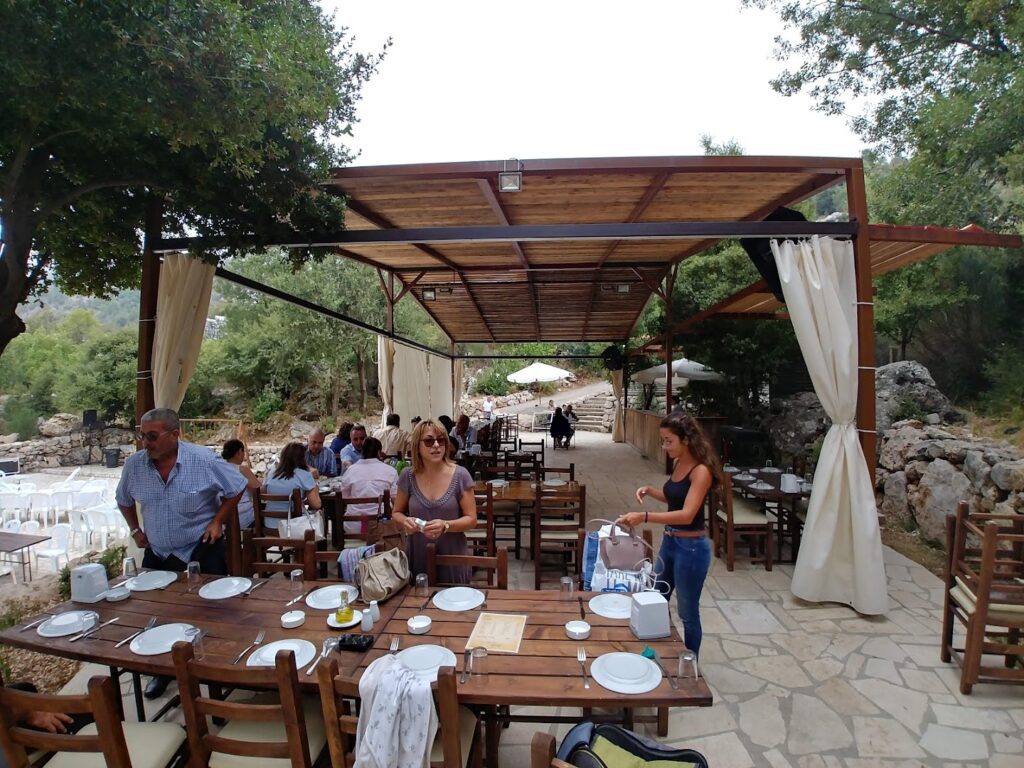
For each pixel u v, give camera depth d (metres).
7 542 6.38
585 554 3.50
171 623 2.57
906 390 8.11
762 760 2.71
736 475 6.56
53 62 2.44
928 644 3.82
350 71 3.98
